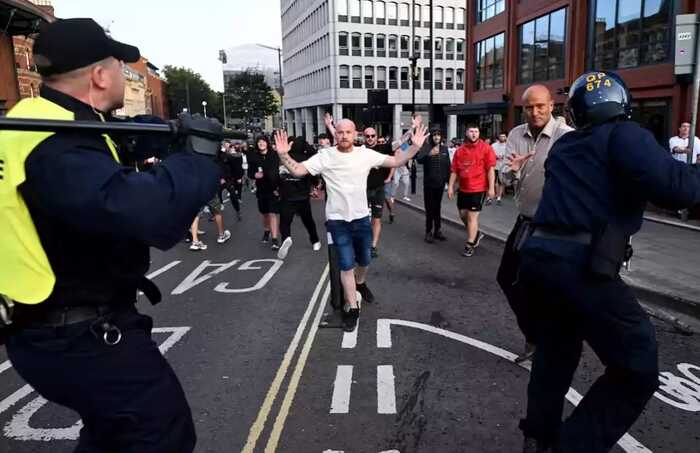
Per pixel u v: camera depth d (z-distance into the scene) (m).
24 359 1.70
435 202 9.01
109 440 1.79
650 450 2.87
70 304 1.69
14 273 1.60
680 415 3.23
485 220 11.09
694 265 6.52
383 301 5.69
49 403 3.52
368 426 3.17
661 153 2.08
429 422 3.21
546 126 3.57
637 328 2.20
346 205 4.80
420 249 8.54
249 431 3.13
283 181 7.88
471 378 3.79
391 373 3.89
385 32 59.44
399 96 60.38
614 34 13.38
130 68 57.81
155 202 1.55
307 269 7.31
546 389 2.61
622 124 2.22
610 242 2.16
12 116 1.66
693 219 9.66
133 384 1.74
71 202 1.51
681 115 11.05
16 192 1.56
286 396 3.56
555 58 16.53
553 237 2.31
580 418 2.32
